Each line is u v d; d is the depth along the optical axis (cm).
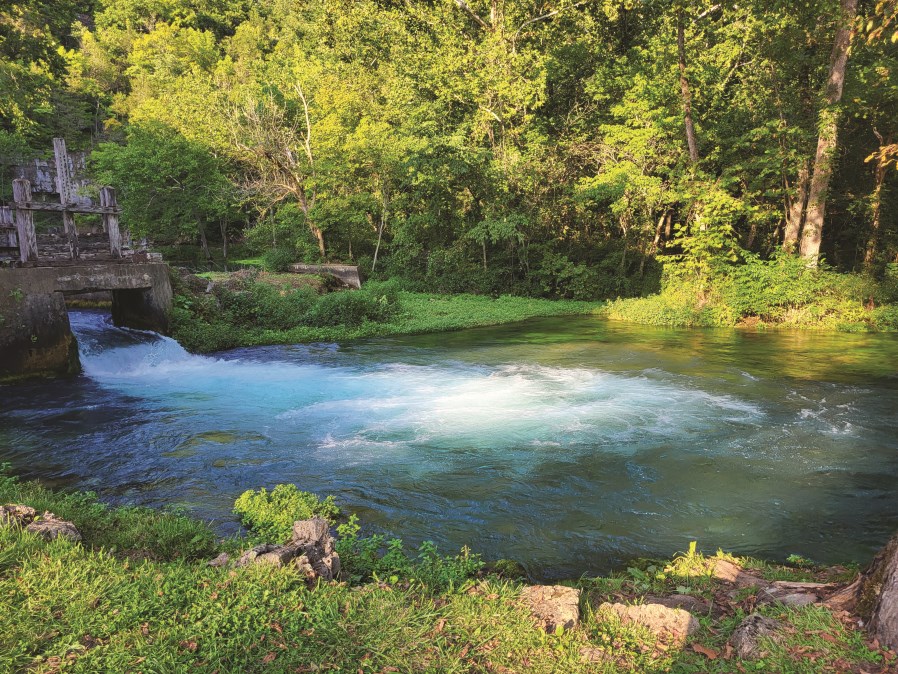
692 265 2341
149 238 3931
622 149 2830
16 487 673
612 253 3206
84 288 1494
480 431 987
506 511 686
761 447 891
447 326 2195
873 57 2183
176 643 333
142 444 938
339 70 3788
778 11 2181
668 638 373
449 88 3228
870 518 659
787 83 2505
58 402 1195
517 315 2495
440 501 716
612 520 663
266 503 670
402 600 399
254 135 3275
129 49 6688
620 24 3116
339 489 754
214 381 1381
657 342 1852
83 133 5741
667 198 2612
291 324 2075
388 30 3347
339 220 3431
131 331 1700
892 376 1348
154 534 565
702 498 716
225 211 3819
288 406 1159
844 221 3162
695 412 1079
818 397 1173
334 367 1527
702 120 2614
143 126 3772
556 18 3086
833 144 2231
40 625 341
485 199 3194
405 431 994
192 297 1920
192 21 7188
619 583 501
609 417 1055
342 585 411
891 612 337
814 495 721
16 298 1347
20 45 3044
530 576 544
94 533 564
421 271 3391
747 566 531
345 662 327
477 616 386
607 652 353
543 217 3158
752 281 2244
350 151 3325
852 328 2019
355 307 2177
